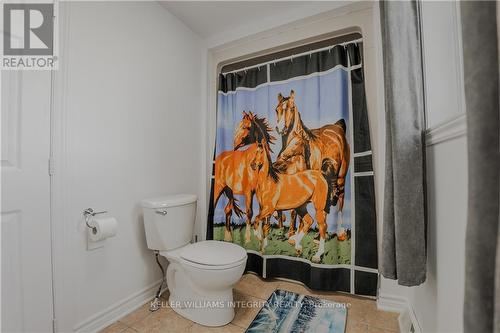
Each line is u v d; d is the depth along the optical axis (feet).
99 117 4.51
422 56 3.73
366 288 5.32
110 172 4.70
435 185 3.23
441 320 2.93
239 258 4.58
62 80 3.95
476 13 1.37
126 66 5.03
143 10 5.43
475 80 1.36
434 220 3.24
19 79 3.49
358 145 5.56
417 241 3.10
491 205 1.33
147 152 5.51
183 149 6.59
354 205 5.53
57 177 3.86
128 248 5.04
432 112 3.61
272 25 6.29
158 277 5.74
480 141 1.34
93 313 4.35
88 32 4.34
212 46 7.19
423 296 3.66
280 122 6.43
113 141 4.76
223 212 7.14
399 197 3.18
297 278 6.15
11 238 3.35
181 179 6.50
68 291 3.98
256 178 6.73
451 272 2.65
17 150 3.43
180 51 6.49
